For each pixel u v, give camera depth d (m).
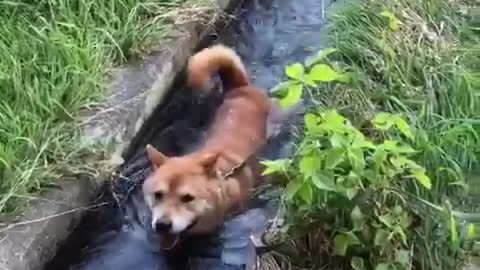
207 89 1.84
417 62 1.76
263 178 1.60
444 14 1.95
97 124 1.61
